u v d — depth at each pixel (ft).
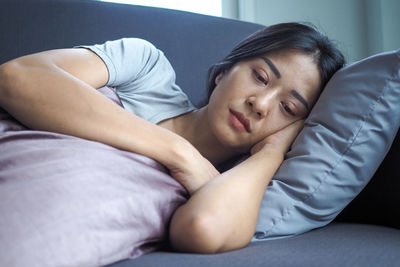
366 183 2.48
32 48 3.28
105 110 2.09
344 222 2.88
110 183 1.71
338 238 2.10
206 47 3.98
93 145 1.90
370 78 2.43
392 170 2.49
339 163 2.36
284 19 5.79
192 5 5.87
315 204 2.35
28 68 2.13
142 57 2.99
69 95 2.07
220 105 2.81
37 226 1.41
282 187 2.35
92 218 1.56
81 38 3.45
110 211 1.63
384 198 2.54
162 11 3.91
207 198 1.95
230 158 3.20
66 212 1.50
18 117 2.05
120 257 1.66
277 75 2.74
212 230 1.83
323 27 5.79
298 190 2.31
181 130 3.07
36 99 2.03
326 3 5.81
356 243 1.94
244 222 1.98
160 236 1.90
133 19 3.71
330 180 2.35
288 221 2.28
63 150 1.74
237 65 2.90
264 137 2.81
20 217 1.40
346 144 2.36
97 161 1.77
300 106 2.79
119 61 2.72
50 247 1.40
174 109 3.10
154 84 3.07
